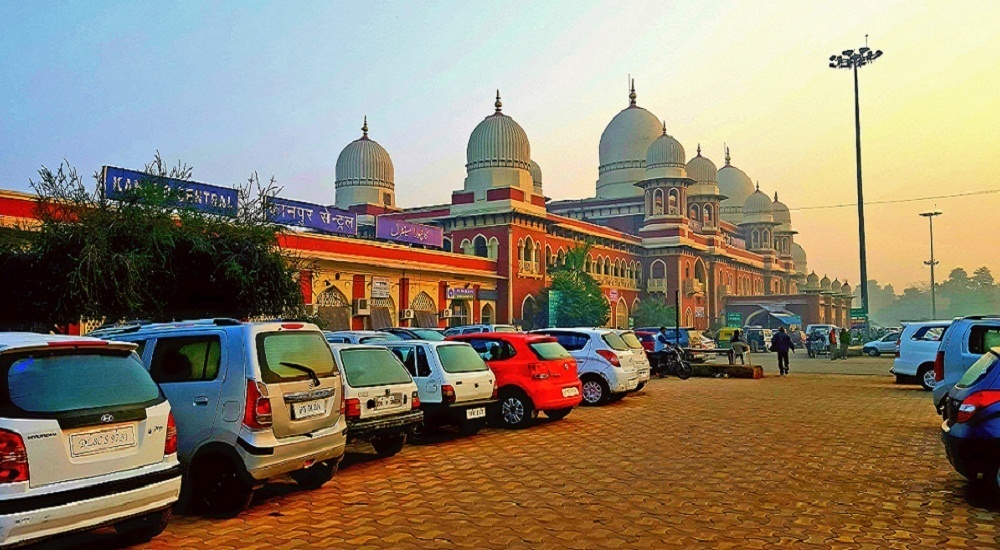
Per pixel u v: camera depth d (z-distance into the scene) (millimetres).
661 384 20453
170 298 13125
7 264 12156
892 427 11766
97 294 11938
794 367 29844
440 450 9922
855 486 7562
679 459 9078
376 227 32312
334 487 7719
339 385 7375
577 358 15195
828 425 12000
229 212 14641
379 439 9336
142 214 12953
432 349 10555
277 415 6535
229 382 6555
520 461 9086
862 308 40000
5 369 4820
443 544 5695
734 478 7969
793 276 83000
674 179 53875
